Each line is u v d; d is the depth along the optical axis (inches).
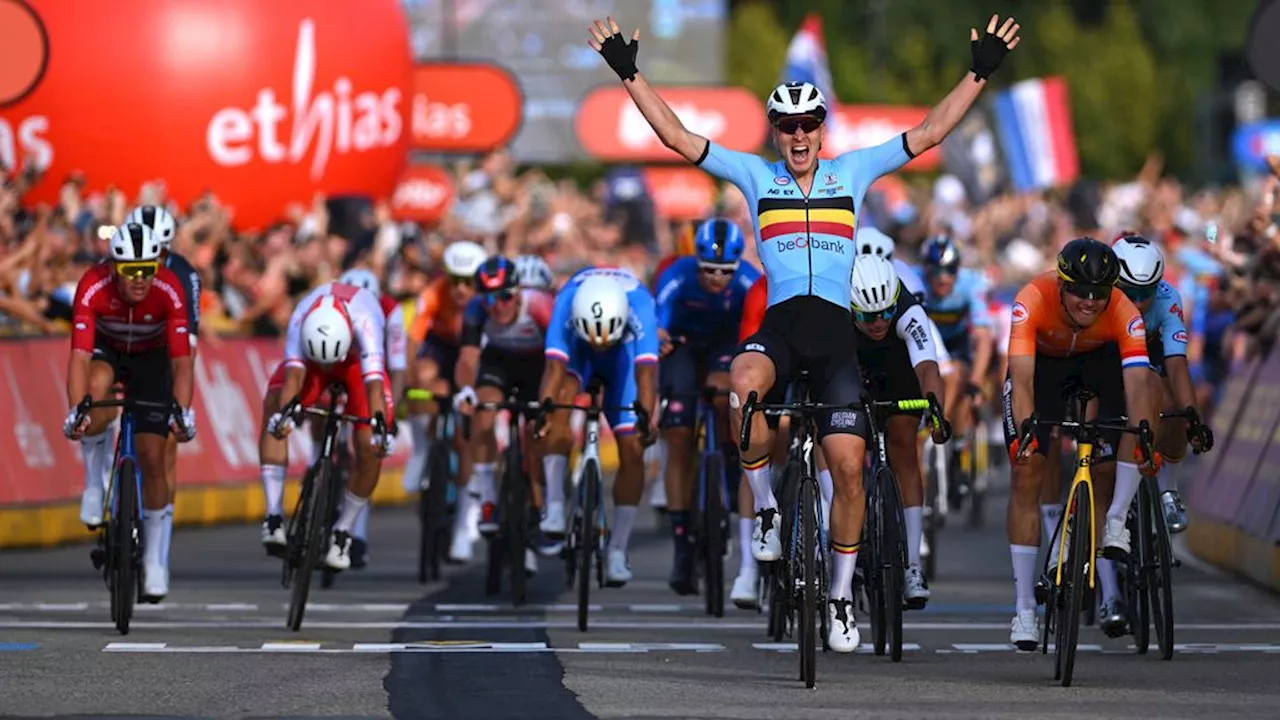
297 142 2509.8
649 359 1306.6
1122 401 1127.6
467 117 3243.1
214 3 2440.9
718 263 1314.0
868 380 1154.0
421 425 1722.4
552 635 1202.0
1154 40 7795.3
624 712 901.2
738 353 1014.4
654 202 3085.6
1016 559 1083.3
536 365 1492.4
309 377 1326.3
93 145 2384.4
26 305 1740.9
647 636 1201.4
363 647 1128.8
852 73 5723.4
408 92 2709.2
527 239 2410.2
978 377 1784.0
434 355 1697.8
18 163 2372.0
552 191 3016.7
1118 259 1028.5
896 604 1091.9
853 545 1022.4
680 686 984.3
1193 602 1401.3
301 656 1083.9
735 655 1112.2
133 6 2397.9
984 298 1807.3
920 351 1128.2
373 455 1310.3
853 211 1028.5
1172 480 1212.5
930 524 1562.5
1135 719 888.9
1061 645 1017.5
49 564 1610.5
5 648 1101.1
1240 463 1638.8
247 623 1246.9
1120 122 6737.2
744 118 3491.6
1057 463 1160.8
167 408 1198.9
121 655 1078.4
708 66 3553.2
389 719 884.0
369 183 2637.8
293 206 2282.2
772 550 1018.7
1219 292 2380.7
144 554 1254.3
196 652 1095.0
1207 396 2583.7
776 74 5251.0
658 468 1592.0
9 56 2186.3
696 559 1418.6
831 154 3941.9
